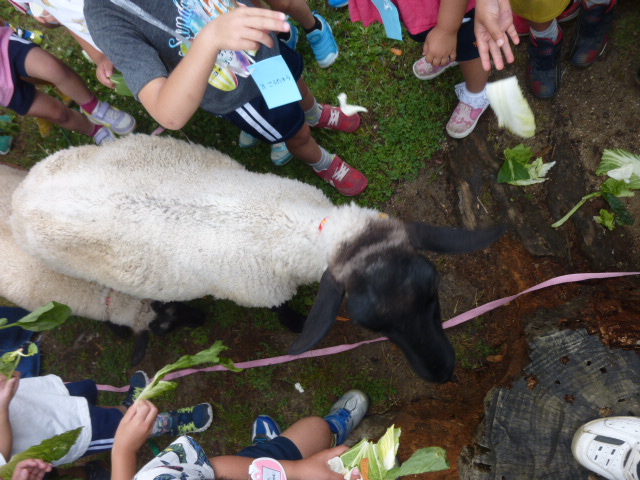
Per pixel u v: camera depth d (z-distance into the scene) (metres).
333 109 1.63
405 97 1.65
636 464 0.96
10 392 1.09
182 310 1.61
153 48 1.00
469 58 1.35
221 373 1.69
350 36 1.72
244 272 1.25
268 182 1.31
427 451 0.90
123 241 1.23
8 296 1.47
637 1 1.34
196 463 1.04
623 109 1.29
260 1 1.39
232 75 1.00
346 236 1.12
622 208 1.21
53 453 1.02
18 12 1.89
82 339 1.80
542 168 1.32
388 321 1.03
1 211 1.44
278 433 1.53
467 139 1.55
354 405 1.51
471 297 1.53
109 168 1.28
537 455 1.11
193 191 1.25
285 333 1.68
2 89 1.38
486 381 1.39
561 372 1.14
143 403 1.09
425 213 1.63
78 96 1.55
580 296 1.24
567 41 1.44
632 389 1.08
